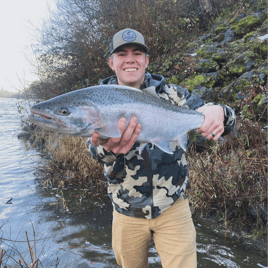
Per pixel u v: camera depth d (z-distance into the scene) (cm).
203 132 202
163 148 187
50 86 1028
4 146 1012
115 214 230
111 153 191
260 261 299
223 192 381
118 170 210
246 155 378
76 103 161
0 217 434
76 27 938
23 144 1038
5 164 754
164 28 828
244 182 373
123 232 222
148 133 183
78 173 609
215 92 611
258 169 359
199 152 492
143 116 178
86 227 398
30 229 394
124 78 221
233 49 688
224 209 386
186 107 209
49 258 322
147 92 189
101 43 908
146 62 236
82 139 716
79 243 355
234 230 355
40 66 1013
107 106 167
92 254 330
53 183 586
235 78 628
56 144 826
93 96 167
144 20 852
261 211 353
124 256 227
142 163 206
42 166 698
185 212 218
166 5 907
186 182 224
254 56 618
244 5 905
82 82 945
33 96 1059
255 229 346
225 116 205
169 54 808
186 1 986
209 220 385
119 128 167
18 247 347
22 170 691
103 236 373
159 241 221
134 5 916
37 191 547
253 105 513
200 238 350
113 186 221
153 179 208
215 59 680
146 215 212
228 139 455
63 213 446
